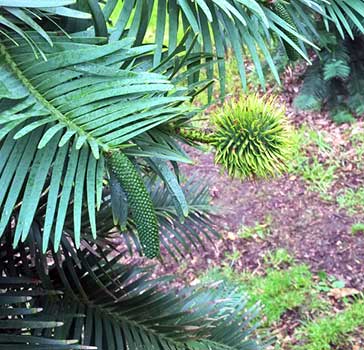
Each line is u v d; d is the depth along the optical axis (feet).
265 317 8.57
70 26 2.54
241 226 10.27
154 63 2.73
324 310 8.63
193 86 2.86
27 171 2.31
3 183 2.23
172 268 9.55
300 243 9.88
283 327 8.45
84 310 3.98
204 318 4.38
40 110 2.24
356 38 10.61
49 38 2.27
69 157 2.25
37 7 2.21
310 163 11.24
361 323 8.36
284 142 3.11
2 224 2.22
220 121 3.09
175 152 2.70
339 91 11.55
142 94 2.38
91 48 2.31
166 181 2.78
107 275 4.08
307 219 10.31
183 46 2.76
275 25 3.15
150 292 4.29
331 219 10.27
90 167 2.22
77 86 2.29
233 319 4.70
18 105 2.24
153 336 4.09
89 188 2.20
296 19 3.53
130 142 2.58
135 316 4.12
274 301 8.77
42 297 3.90
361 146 11.42
